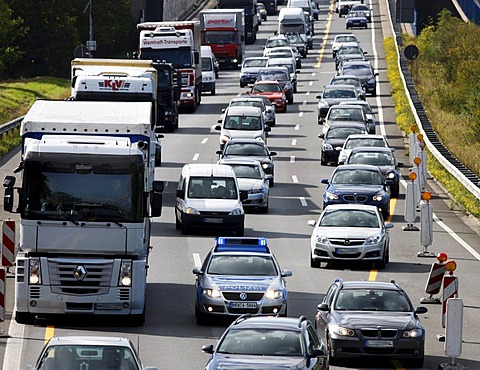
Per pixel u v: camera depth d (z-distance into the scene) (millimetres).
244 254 74125
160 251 97375
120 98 102688
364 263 91312
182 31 194125
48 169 67625
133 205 67875
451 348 59688
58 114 72500
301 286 84125
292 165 153250
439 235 108750
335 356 60688
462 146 173000
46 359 44000
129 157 67938
